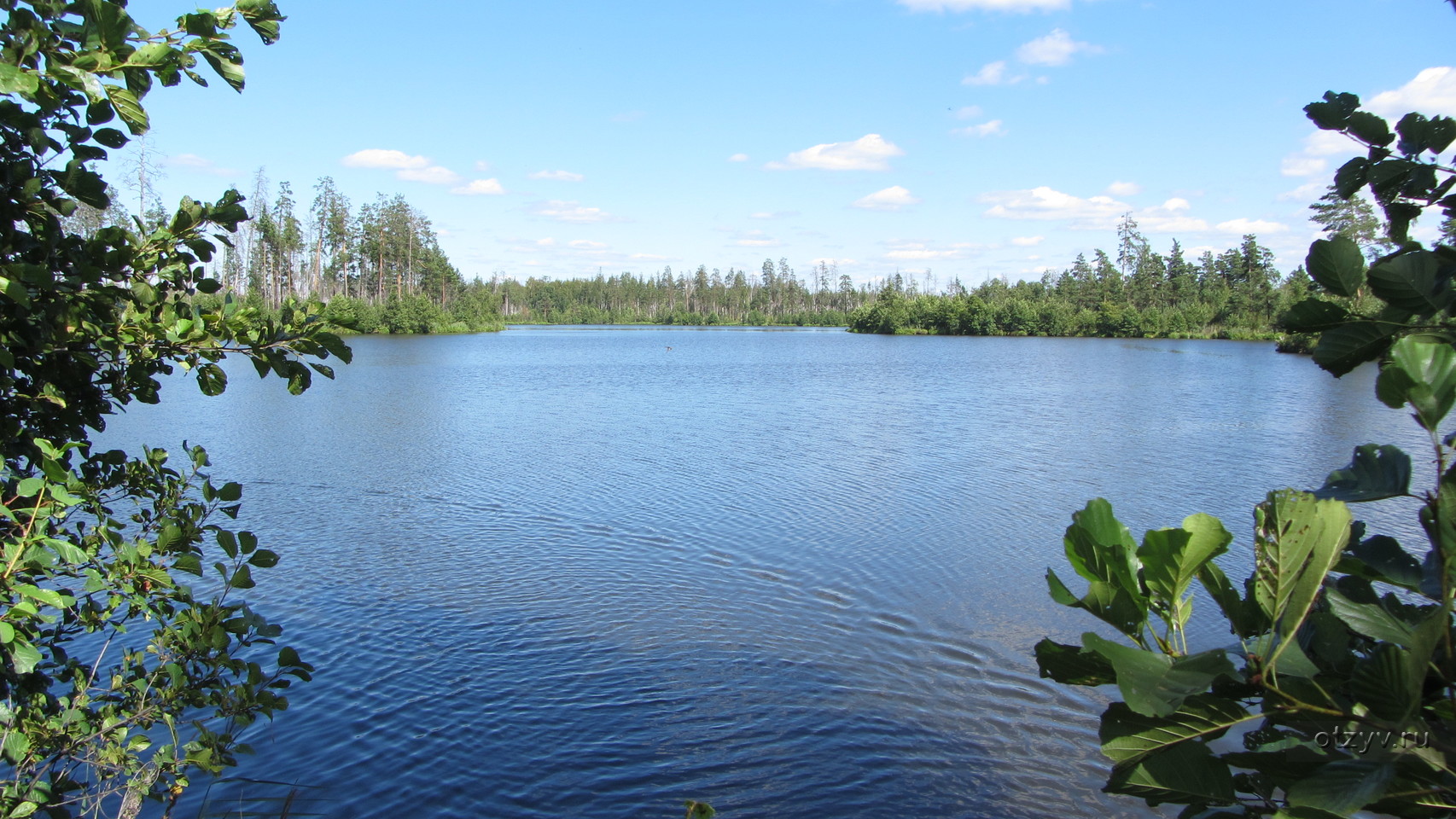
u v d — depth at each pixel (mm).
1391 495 1333
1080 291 90000
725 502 11984
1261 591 1128
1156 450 15945
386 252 82500
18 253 2373
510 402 24453
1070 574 8922
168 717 3141
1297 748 1176
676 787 5375
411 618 7840
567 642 7371
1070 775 5512
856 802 5219
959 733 5992
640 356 49688
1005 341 70062
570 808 5199
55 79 2199
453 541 10172
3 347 2277
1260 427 19031
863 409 22781
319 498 12141
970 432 18422
